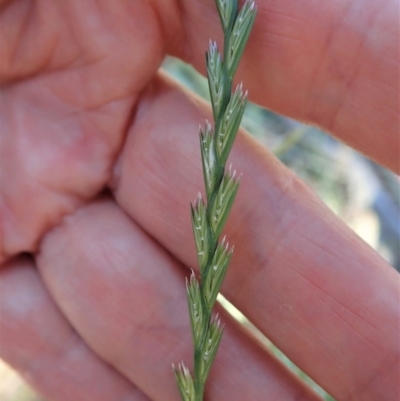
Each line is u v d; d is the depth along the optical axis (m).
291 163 0.19
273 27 0.10
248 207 0.11
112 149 0.11
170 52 0.11
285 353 0.11
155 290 0.11
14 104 0.11
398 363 0.10
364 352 0.10
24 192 0.12
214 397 0.11
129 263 0.12
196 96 0.11
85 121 0.11
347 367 0.11
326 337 0.11
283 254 0.11
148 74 0.11
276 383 0.11
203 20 0.10
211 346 0.10
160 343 0.11
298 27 0.10
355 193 0.19
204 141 0.10
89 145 0.11
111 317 0.12
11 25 0.11
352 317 0.10
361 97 0.10
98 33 0.10
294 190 0.11
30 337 0.12
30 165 0.11
